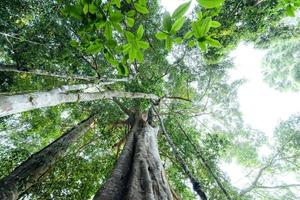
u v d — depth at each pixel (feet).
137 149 22.84
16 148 37.06
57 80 37.65
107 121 45.37
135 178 14.94
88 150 45.24
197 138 45.98
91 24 8.33
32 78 36.50
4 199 22.29
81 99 19.81
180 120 48.08
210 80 52.95
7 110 11.50
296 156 47.03
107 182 14.90
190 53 45.65
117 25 7.99
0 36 27.25
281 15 33.37
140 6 7.83
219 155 38.27
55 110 44.55
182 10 6.42
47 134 45.55
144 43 7.87
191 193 38.65
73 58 31.60
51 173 36.27
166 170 41.78
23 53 27.84
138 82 36.55
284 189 46.83
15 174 26.27
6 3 26.37
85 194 38.06
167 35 6.95
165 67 45.88
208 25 6.98
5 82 34.65
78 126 40.70
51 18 28.94
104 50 9.02
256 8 32.58
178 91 51.78
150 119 40.45
